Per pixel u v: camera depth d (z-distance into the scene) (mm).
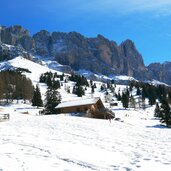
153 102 174750
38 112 105812
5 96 140500
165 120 70688
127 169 13617
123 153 17750
